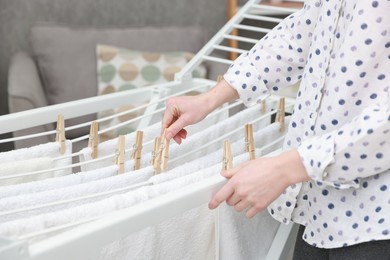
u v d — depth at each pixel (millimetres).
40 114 1317
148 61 2793
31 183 1068
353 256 1060
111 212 959
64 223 937
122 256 1087
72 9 3062
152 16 3195
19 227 895
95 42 2830
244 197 986
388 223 994
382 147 923
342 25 1025
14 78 2490
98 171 1139
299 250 1255
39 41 2762
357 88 1004
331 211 1069
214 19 3266
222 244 1225
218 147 1380
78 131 2715
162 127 1223
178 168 1158
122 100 1491
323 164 940
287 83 1241
